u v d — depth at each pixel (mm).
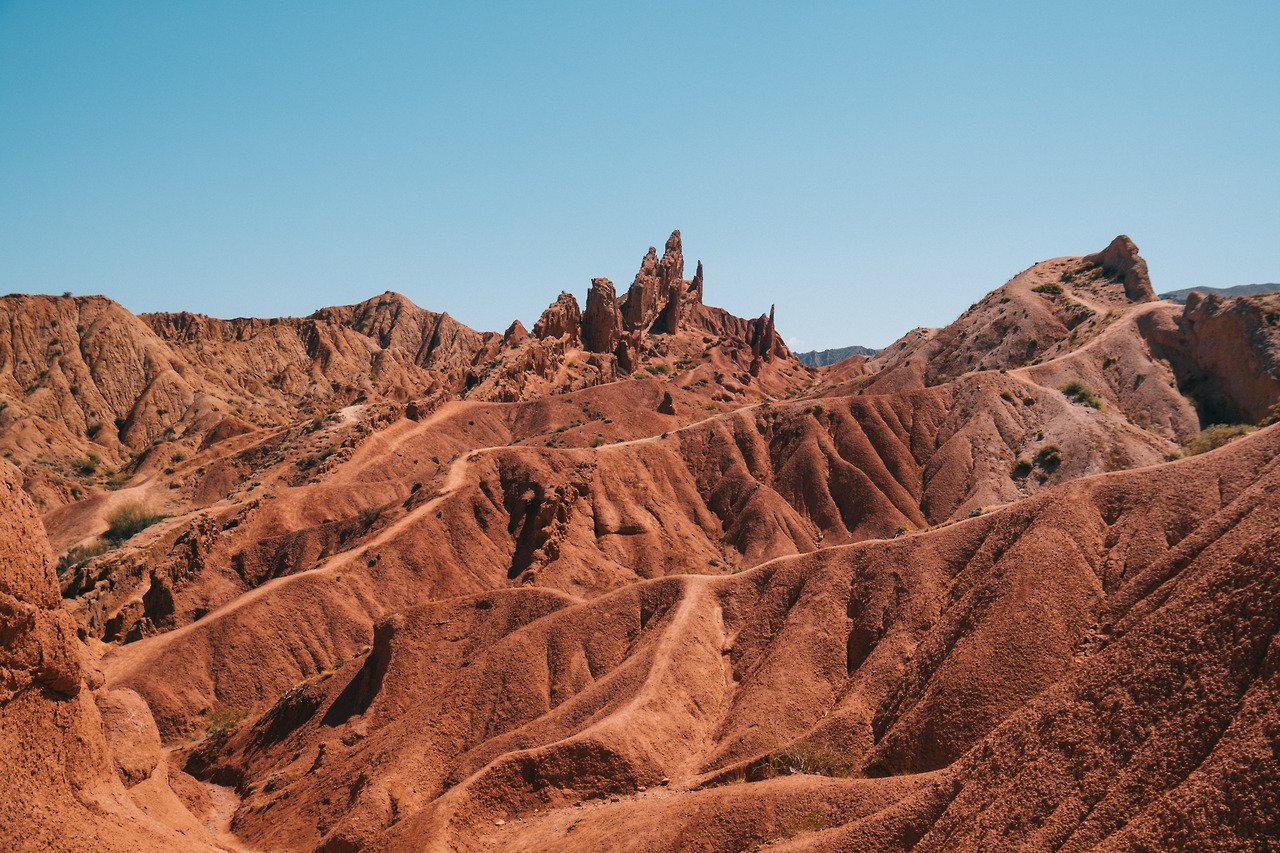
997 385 130375
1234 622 32188
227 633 86250
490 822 50625
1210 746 30062
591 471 119188
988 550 58656
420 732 61562
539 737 58281
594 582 101250
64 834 29641
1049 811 32125
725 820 42156
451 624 72188
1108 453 113500
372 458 142500
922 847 34594
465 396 172875
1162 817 28297
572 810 50250
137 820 34000
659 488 124938
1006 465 120125
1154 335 129750
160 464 182625
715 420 138250
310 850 54031
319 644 88938
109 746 41156
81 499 164375
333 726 67875
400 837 49938
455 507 109125
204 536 105312
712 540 121438
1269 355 109938
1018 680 48156
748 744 53906
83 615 100000
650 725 56000
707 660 62844
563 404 171000
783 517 121125
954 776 36375
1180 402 118562
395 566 99750
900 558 62781
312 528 110250
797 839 38469
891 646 56750
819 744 51531
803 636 61125
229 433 192750
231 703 82250
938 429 130125
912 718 49219
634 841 43000
